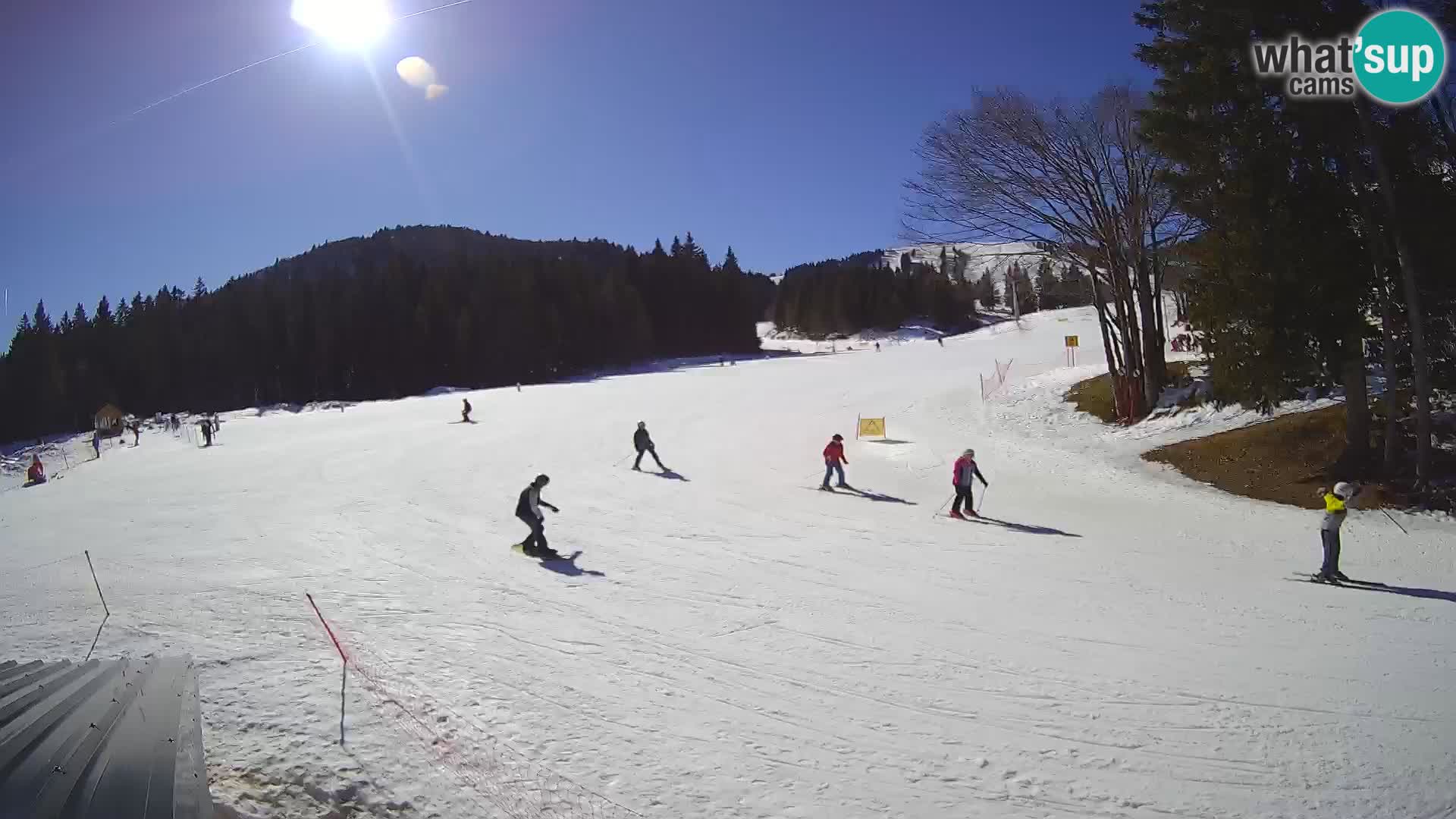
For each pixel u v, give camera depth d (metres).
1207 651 9.30
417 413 43.44
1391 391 17.39
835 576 12.48
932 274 150.00
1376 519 15.80
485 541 14.94
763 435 29.11
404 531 15.84
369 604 10.90
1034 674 8.62
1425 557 13.48
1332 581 12.16
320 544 14.78
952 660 9.02
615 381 60.22
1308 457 19.38
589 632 9.81
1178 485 19.77
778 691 8.14
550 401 43.78
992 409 30.83
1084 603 11.16
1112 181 27.30
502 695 7.81
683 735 7.13
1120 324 27.17
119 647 8.95
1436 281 17.31
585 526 16.12
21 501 23.06
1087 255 27.89
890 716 7.60
